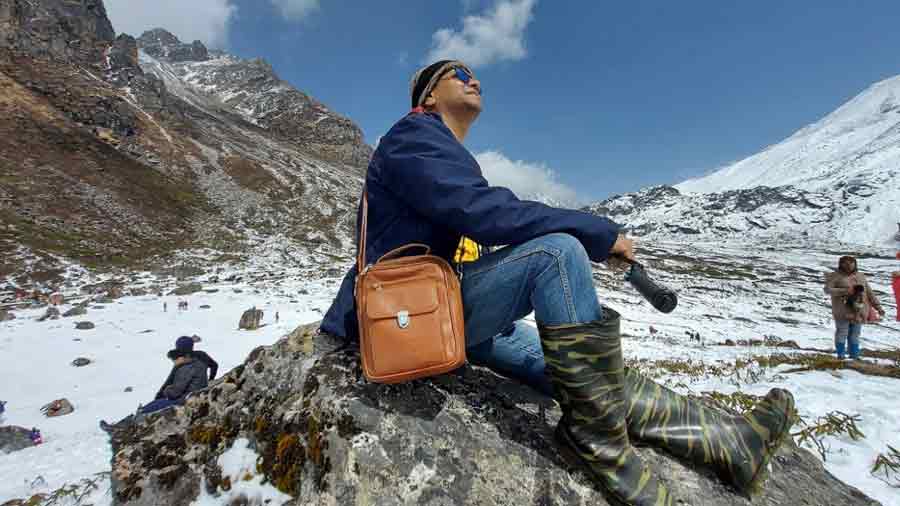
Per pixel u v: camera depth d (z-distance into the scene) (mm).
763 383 5742
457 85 2283
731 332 26984
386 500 1763
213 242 58906
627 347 15078
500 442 1957
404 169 1833
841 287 8586
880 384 5141
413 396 2070
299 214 83812
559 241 1771
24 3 100000
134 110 96938
